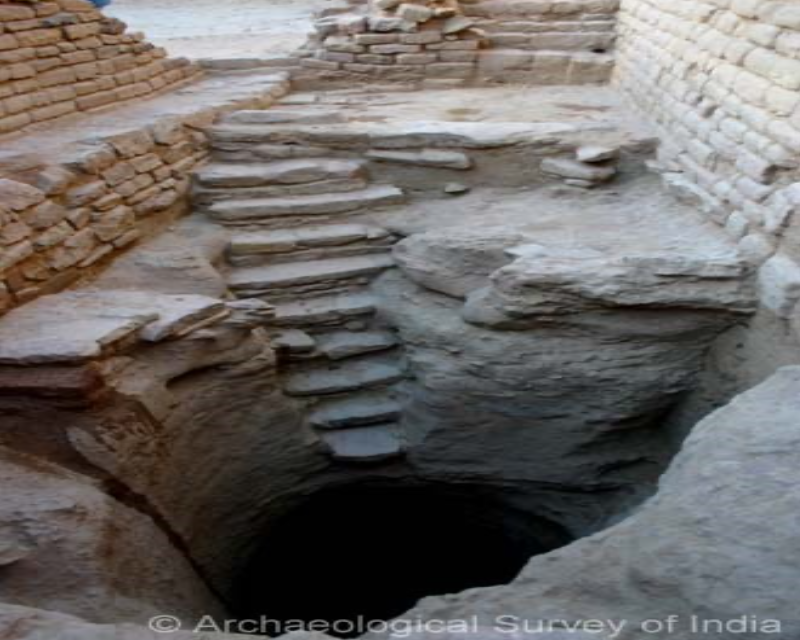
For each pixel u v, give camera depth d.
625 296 5.12
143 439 4.60
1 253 4.52
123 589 3.97
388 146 6.76
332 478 6.36
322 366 6.27
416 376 6.15
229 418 5.41
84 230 5.31
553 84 8.86
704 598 2.58
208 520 5.51
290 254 6.29
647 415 5.79
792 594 2.51
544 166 6.70
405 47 8.58
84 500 4.04
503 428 6.06
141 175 5.97
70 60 6.46
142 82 7.41
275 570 6.99
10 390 4.14
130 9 12.94
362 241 6.40
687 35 6.54
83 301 4.88
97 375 4.21
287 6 13.29
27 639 2.48
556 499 6.45
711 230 5.57
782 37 5.02
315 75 8.75
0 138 5.61
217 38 10.36
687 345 5.42
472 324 5.76
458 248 5.81
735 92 5.54
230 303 5.21
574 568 2.93
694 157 5.99
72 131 5.97
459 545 7.70
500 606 2.83
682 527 2.89
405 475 6.49
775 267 4.80
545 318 5.41
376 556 7.73
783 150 4.82
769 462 3.13
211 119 7.01
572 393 5.70
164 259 5.67
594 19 8.84
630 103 7.79
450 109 7.75
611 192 6.55
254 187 6.54
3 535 3.73
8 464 4.17
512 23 8.92
